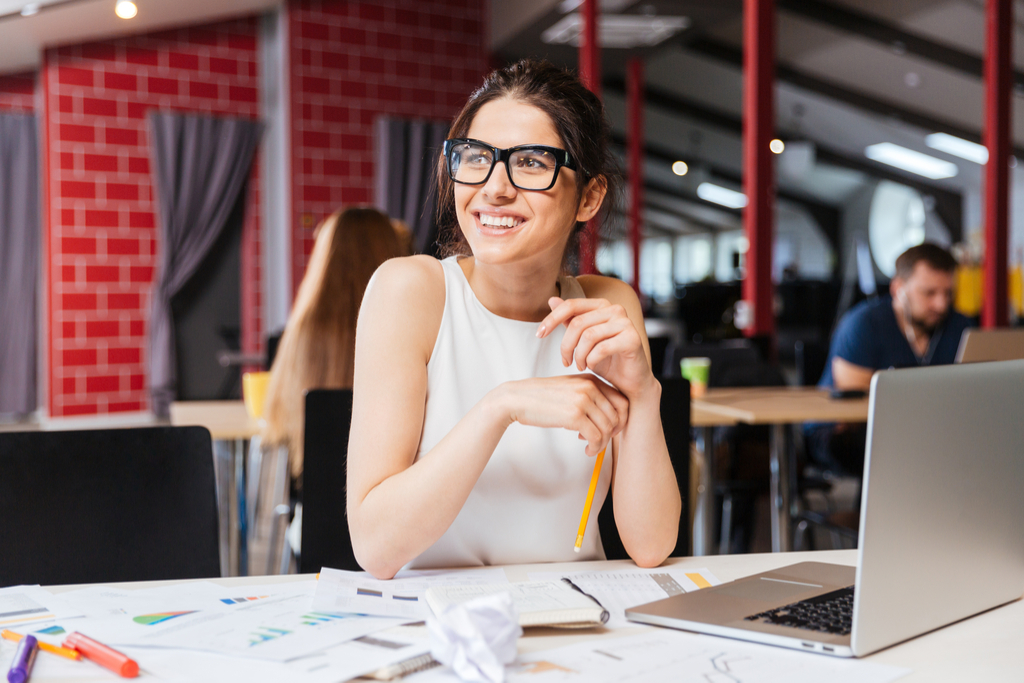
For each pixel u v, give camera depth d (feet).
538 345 3.87
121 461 4.07
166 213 22.24
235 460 7.62
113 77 21.86
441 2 24.49
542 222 3.42
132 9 20.31
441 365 3.70
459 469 3.14
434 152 4.21
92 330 21.95
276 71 23.41
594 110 3.61
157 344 22.30
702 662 2.43
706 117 40.83
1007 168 16.65
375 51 23.79
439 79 24.52
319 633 2.55
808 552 3.71
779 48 32.45
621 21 22.04
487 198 3.41
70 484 3.98
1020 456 2.91
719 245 69.21
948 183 44.24
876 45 30.09
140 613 2.77
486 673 2.21
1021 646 2.57
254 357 18.22
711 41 32.55
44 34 20.59
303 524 4.76
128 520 4.04
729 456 9.97
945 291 10.15
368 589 3.08
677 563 3.56
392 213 23.63
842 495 14.62
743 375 10.59
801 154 41.75
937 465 2.59
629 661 2.43
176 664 2.34
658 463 3.52
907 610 2.56
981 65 27.99
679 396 4.83
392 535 3.16
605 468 3.82
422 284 3.73
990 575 2.87
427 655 2.37
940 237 45.78
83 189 21.72
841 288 33.19
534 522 3.72
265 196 23.52
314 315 6.72
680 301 29.43
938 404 2.56
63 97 21.43
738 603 2.88
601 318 3.25
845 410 8.08
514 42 23.93
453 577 3.28
